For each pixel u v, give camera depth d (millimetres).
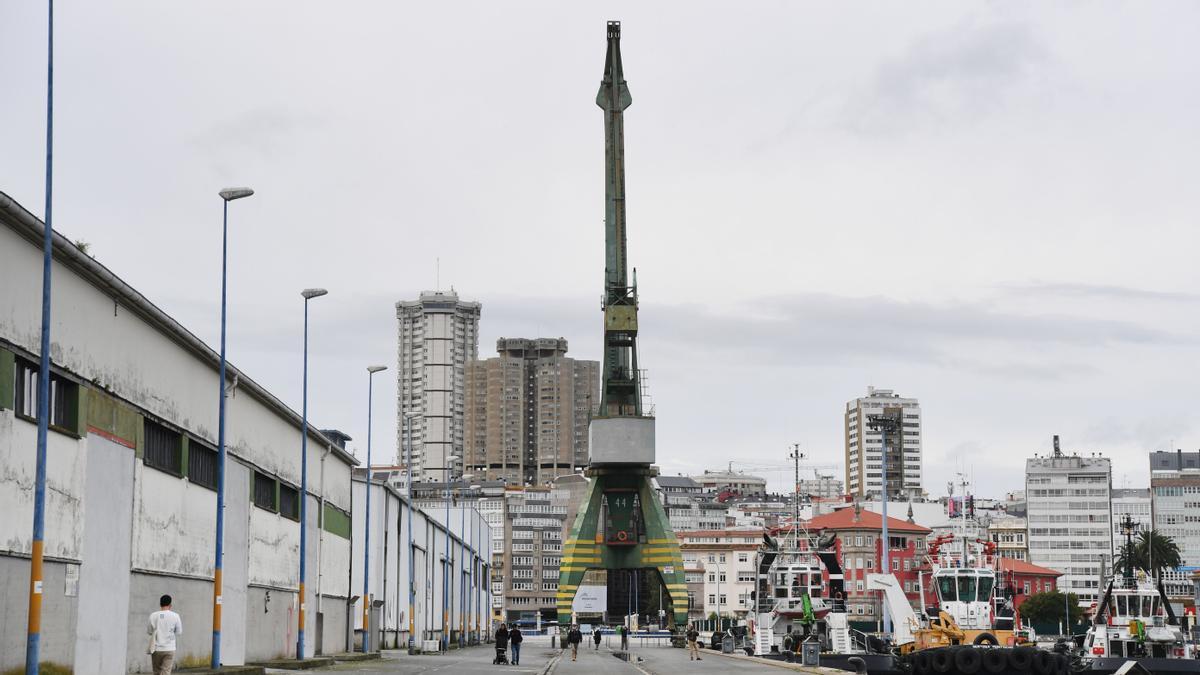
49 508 31438
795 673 58719
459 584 132875
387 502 87938
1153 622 72625
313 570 66562
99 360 34875
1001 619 68000
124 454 36969
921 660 51688
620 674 56594
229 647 49344
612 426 115625
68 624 32781
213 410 46969
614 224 119750
